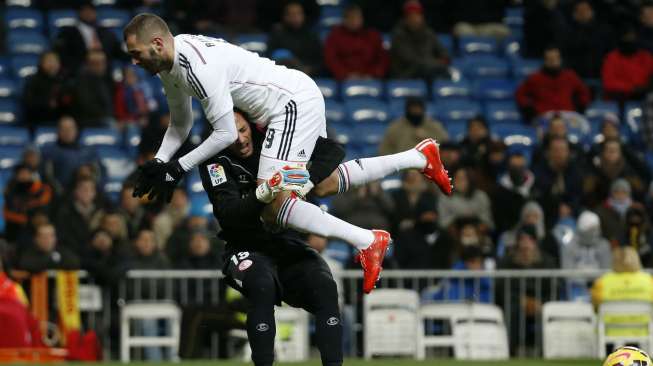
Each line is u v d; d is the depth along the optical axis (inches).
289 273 1016.9
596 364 1594.5
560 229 2011.6
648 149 2536.9
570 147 2242.9
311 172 1015.0
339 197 2012.8
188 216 1968.5
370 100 2591.0
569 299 1886.1
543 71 2588.6
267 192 957.2
